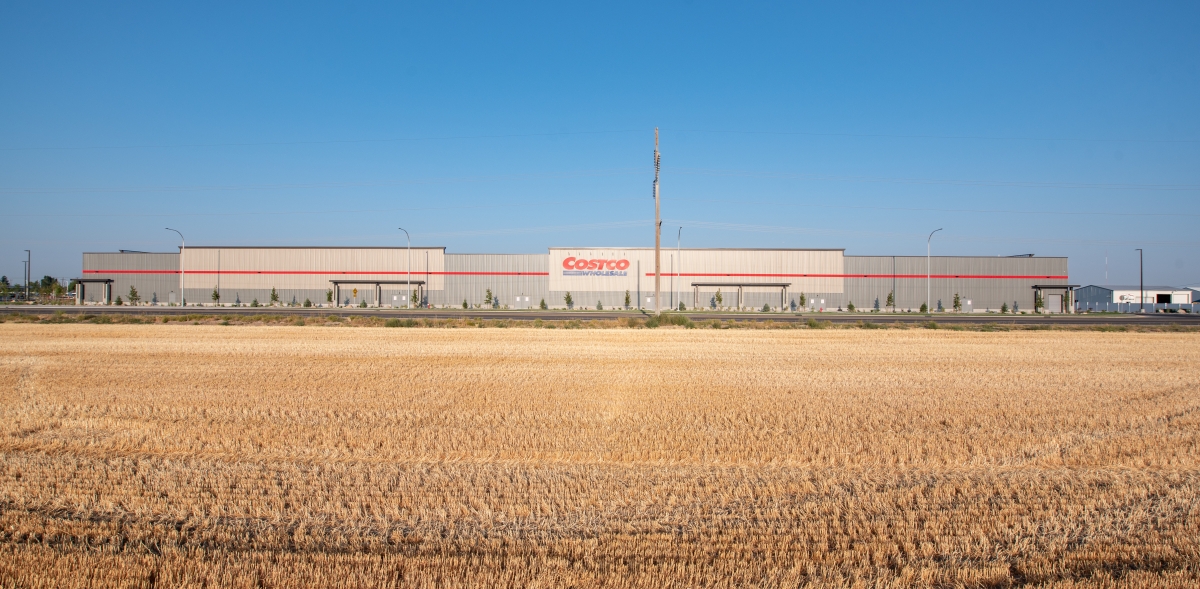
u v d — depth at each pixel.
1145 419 12.21
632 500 7.60
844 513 7.27
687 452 9.59
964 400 14.04
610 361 20.67
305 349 23.70
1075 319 55.03
